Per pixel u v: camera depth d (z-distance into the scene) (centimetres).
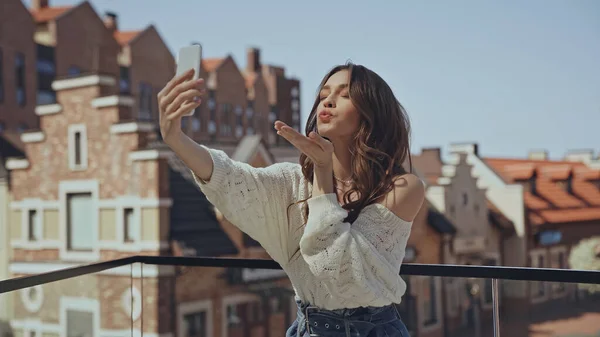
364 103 158
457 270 217
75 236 2000
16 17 2548
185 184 2055
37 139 2069
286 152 2412
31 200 2078
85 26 2844
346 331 158
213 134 3556
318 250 146
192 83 137
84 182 1967
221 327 1382
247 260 238
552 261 2931
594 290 261
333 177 169
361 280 146
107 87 1977
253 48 4200
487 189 2755
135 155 1867
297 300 172
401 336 164
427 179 2780
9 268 2091
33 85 2614
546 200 3094
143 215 1859
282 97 4275
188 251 1811
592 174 3516
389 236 152
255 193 160
